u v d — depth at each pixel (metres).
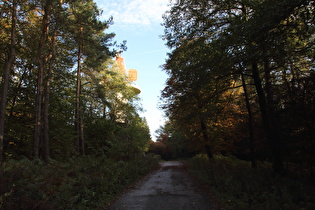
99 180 9.38
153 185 12.73
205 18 12.45
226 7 12.42
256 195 7.91
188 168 23.34
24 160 9.97
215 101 13.92
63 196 6.68
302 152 10.50
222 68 10.47
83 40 15.99
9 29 14.43
